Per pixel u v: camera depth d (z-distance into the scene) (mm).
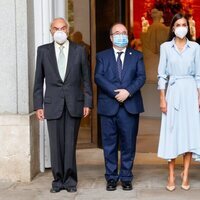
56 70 5980
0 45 6699
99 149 8852
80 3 9438
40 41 7062
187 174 6293
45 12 7051
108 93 6023
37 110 6113
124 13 8969
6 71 6719
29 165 6672
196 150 6062
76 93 6016
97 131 9062
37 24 7055
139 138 10102
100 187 6414
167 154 6086
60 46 6020
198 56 6062
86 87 6074
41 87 6121
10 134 6652
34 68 7023
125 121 6078
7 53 6703
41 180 6781
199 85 6070
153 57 12453
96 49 8656
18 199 6000
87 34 9414
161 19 12297
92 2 9047
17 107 6746
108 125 6145
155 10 12289
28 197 6066
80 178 6875
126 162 6227
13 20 6660
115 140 6203
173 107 6055
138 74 6117
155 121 12297
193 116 6066
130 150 6184
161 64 6129
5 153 6676
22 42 6684
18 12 6652
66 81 5984
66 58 6020
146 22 12367
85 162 7883
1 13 6660
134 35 12422
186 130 6062
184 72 6055
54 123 6027
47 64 6000
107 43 8547
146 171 7219
